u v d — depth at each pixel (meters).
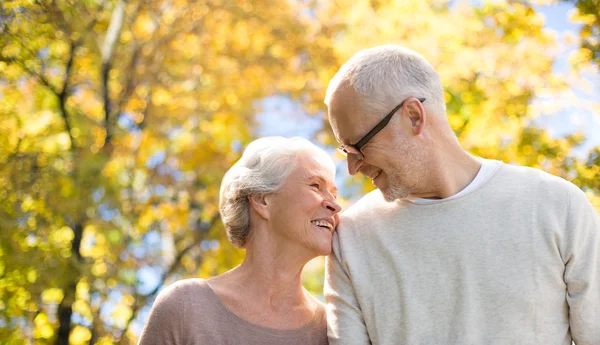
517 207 2.21
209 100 8.78
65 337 7.02
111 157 7.92
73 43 7.46
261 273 2.53
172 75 8.52
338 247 2.45
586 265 2.15
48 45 7.14
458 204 2.26
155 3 8.45
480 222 2.23
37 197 6.89
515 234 2.19
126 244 8.03
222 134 9.27
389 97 2.24
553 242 2.16
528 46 6.24
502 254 2.19
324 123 8.97
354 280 2.36
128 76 8.46
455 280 2.22
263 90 9.05
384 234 2.35
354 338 2.36
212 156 8.89
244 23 8.90
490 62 6.27
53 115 8.10
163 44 8.62
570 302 2.16
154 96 8.88
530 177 2.26
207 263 8.78
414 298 2.26
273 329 2.47
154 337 2.47
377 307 2.32
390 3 7.14
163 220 8.87
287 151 2.53
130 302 7.82
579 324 2.16
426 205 2.29
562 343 2.18
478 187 2.26
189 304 2.47
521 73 6.23
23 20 6.46
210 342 2.43
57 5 6.80
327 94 2.37
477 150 6.09
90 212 7.24
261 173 2.52
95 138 7.99
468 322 2.19
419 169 2.26
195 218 9.30
